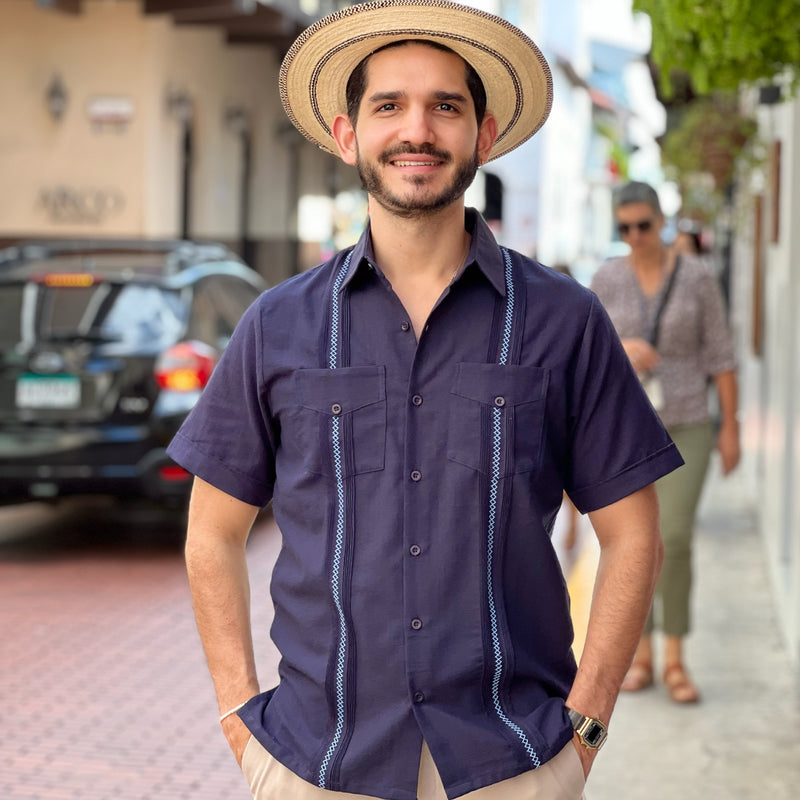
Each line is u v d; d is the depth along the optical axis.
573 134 43.62
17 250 8.66
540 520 2.30
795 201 6.50
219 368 2.43
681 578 5.34
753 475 10.15
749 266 11.01
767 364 8.71
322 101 2.53
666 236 14.17
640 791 4.40
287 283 2.43
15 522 9.11
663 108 12.08
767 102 5.91
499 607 2.26
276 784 2.33
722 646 6.22
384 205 2.31
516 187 36.31
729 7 3.21
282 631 2.38
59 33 16.56
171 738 5.04
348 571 2.26
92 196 16.64
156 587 7.31
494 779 2.20
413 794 2.22
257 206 21.66
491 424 2.27
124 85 16.56
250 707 2.38
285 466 2.37
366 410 2.29
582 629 6.30
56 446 7.75
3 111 16.72
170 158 17.42
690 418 5.28
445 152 2.29
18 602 6.96
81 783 4.58
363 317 2.33
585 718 2.28
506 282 2.32
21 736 5.03
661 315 5.25
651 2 3.53
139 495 7.85
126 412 7.80
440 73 2.30
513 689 2.27
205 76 18.78
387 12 2.30
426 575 2.24
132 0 16.41
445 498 2.25
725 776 4.54
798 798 4.34
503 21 2.31
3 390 7.83
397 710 2.23
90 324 7.90
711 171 9.80
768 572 7.76
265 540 8.43
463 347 2.29
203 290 8.47
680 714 5.20
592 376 2.32
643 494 2.37
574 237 44.62
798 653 5.62
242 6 16.80
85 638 6.32
